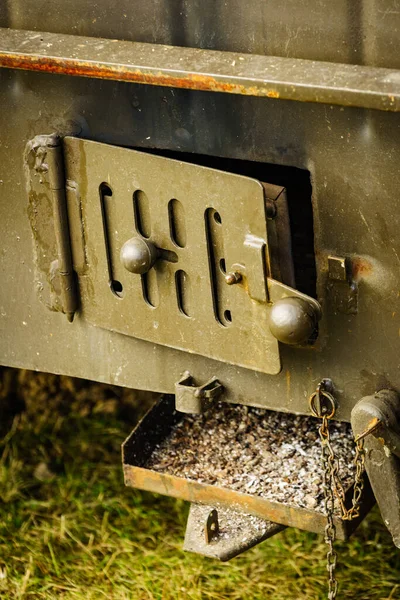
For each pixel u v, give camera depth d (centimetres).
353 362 423
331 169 396
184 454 496
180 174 407
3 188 462
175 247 421
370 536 571
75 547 575
